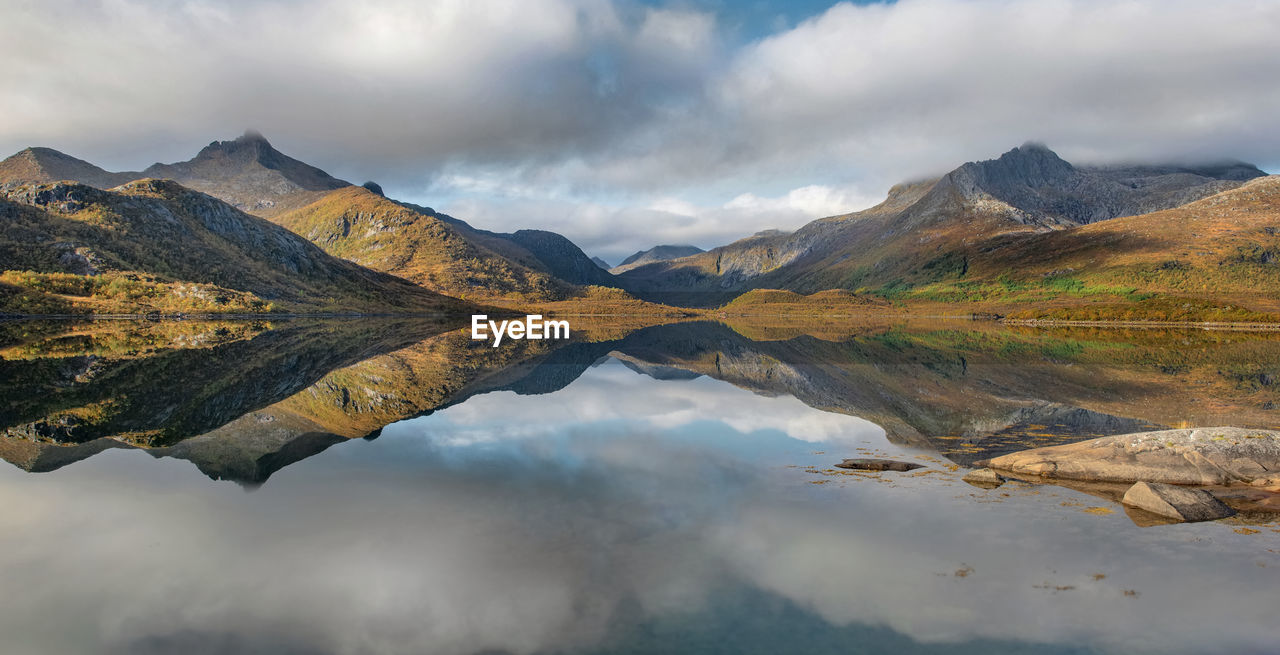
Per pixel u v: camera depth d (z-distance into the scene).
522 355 73.81
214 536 14.45
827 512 16.59
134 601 11.33
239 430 27.05
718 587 12.09
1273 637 10.45
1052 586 12.35
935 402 37.28
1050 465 20.66
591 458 22.34
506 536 14.63
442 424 29.16
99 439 24.78
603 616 10.95
